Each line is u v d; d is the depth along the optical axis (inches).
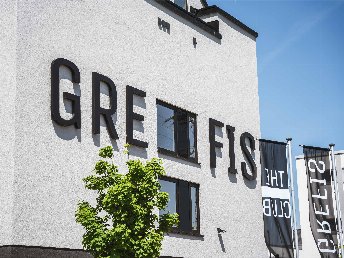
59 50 840.9
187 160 1062.4
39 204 770.2
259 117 1296.8
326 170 1302.9
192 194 1065.5
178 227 1011.3
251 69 1304.1
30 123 776.9
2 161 758.5
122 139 927.7
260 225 1221.7
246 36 1311.5
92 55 898.1
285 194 1274.6
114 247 682.8
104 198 693.3
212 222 1093.1
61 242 790.5
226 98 1203.2
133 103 964.0
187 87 1097.4
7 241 729.6
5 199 742.5
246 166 1223.5
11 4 794.2
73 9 876.0
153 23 1037.8
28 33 796.0
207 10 1229.7
